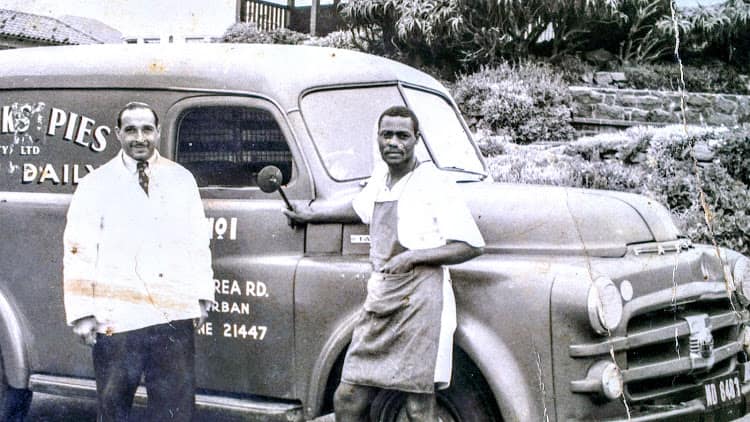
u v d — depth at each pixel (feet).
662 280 10.82
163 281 10.96
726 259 12.15
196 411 12.04
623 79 36.50
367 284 10.84
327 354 11.16
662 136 28.89
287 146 12.20
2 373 13.24
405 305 9.71
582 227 10.92
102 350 10.78
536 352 9.99
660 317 10.96
